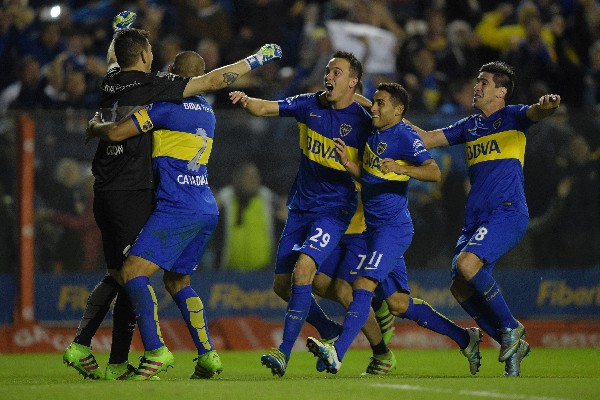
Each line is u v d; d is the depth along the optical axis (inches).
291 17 2303.2
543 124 1829.5
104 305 1103.0
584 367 1373.0
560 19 2293.3
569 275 1850.4
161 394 842.8
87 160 1732.3
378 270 1113.4
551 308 1851.6
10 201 1711.4
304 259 1116.5
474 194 1157.1
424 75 2180.1
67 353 1090.1
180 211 1043.3
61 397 821.9
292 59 2273.6
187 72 1120.2
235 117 1756.9
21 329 1718.8
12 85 2156.7
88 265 1742.1
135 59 1053.2
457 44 2253.9
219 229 1759.4
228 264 1769.2
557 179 1834.4
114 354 1095.0
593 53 2261.3
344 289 1218.0
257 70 2164.1
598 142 1836.9
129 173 1043.9
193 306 1101.1
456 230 1802.4
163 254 1039.0
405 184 1146.0
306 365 1412.4
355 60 1159.6
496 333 1179.9
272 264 1780.3
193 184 1059.3
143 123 1030.4
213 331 1770.4
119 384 935.7
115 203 1045.8
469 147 1170.0
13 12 2172.7
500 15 2320.4
